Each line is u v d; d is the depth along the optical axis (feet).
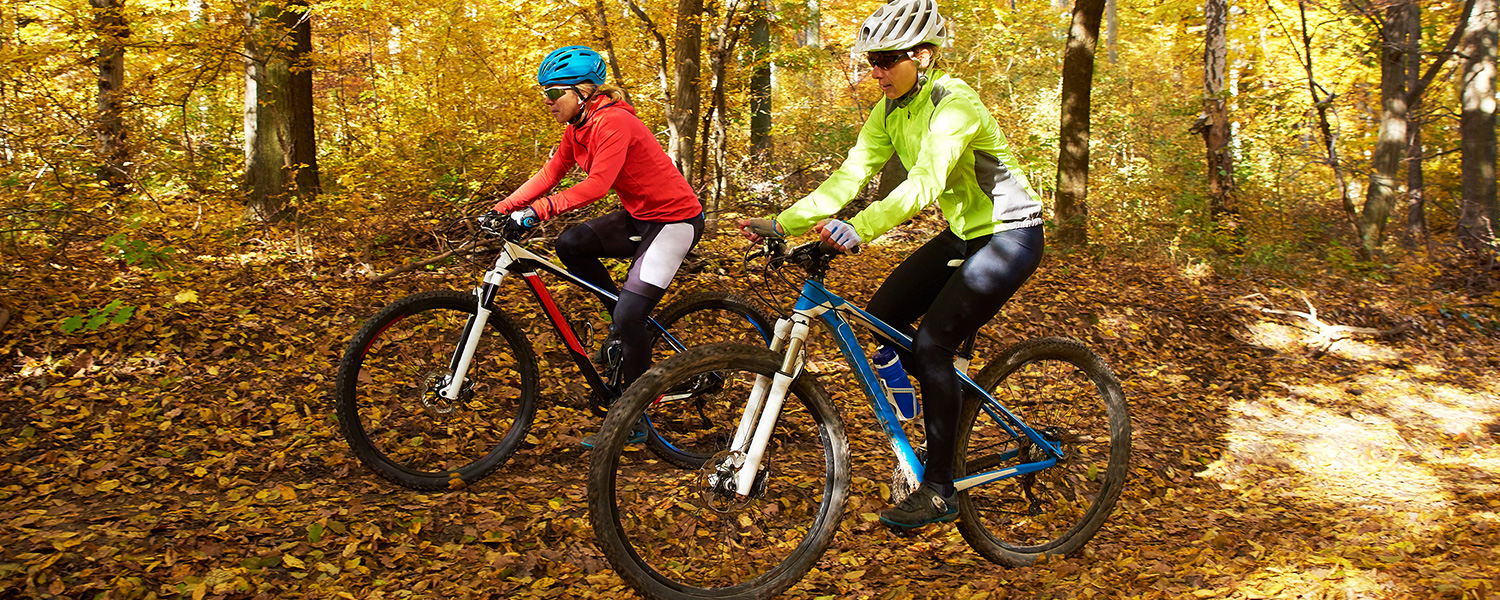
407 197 23.24
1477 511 14.26
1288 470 16.51
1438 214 47.11
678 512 10.11
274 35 24.06
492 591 8.77
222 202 24.03
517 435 11.51
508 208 11.18
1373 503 14.69
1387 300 29.48
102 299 16.29
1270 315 26.89
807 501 11.25
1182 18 53.78
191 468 11.27
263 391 13.70
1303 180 47.73
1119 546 11.75
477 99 28.96
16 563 8.30
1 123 21.20
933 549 11.00
